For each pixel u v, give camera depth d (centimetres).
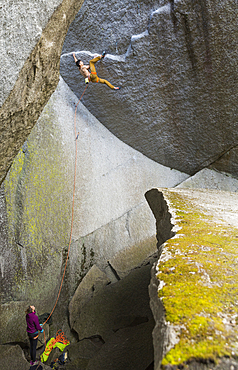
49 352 500
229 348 88
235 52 507
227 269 145
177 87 589
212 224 255
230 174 752
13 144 338
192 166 763
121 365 336
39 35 235
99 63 566
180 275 143
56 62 301
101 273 650
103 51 557
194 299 118
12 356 466
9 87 234
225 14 458
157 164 779
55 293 590
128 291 559
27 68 246
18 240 543
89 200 661
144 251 719
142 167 758
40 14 229
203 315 106
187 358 86
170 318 107
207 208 341
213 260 158
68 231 621
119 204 711
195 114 633
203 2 452
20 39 224
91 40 549
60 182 610
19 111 282
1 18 206
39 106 331
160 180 775
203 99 600
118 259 689
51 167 595
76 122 652
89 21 519
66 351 504
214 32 486
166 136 697
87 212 655
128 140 731
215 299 117
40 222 575
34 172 567
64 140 621
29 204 558
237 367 82
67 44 568
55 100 611
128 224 720
